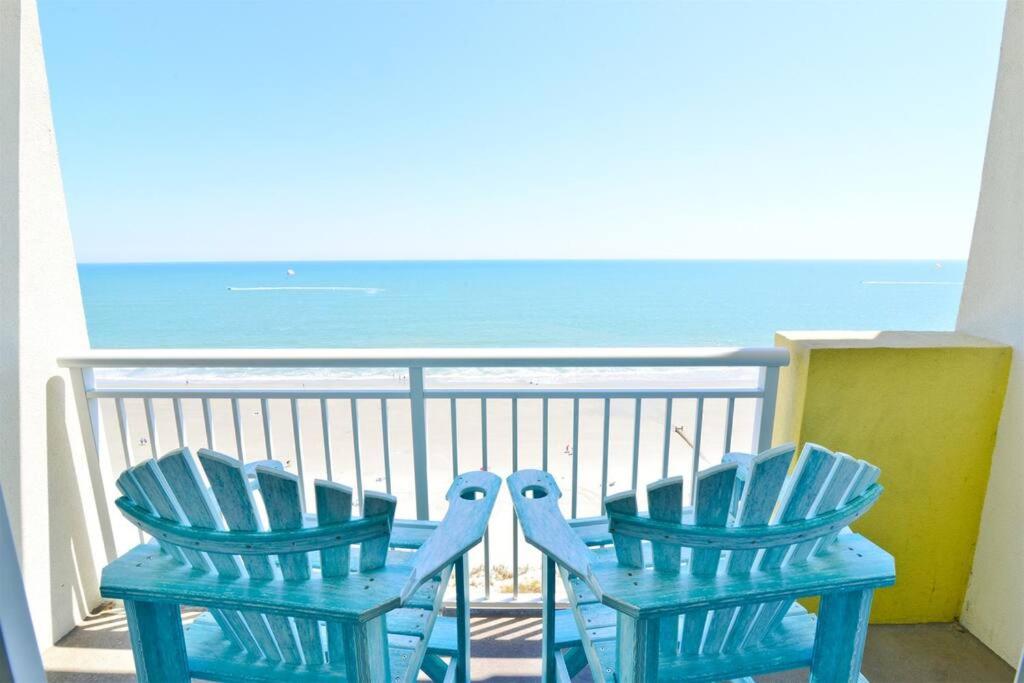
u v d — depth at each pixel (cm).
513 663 155
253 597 76
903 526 161
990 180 155
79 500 171
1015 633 150
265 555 75
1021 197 145
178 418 160
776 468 71
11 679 80
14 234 146
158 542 86
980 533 161
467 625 126
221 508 73
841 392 149
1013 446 149
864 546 88
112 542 182
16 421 148
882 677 150
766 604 90
